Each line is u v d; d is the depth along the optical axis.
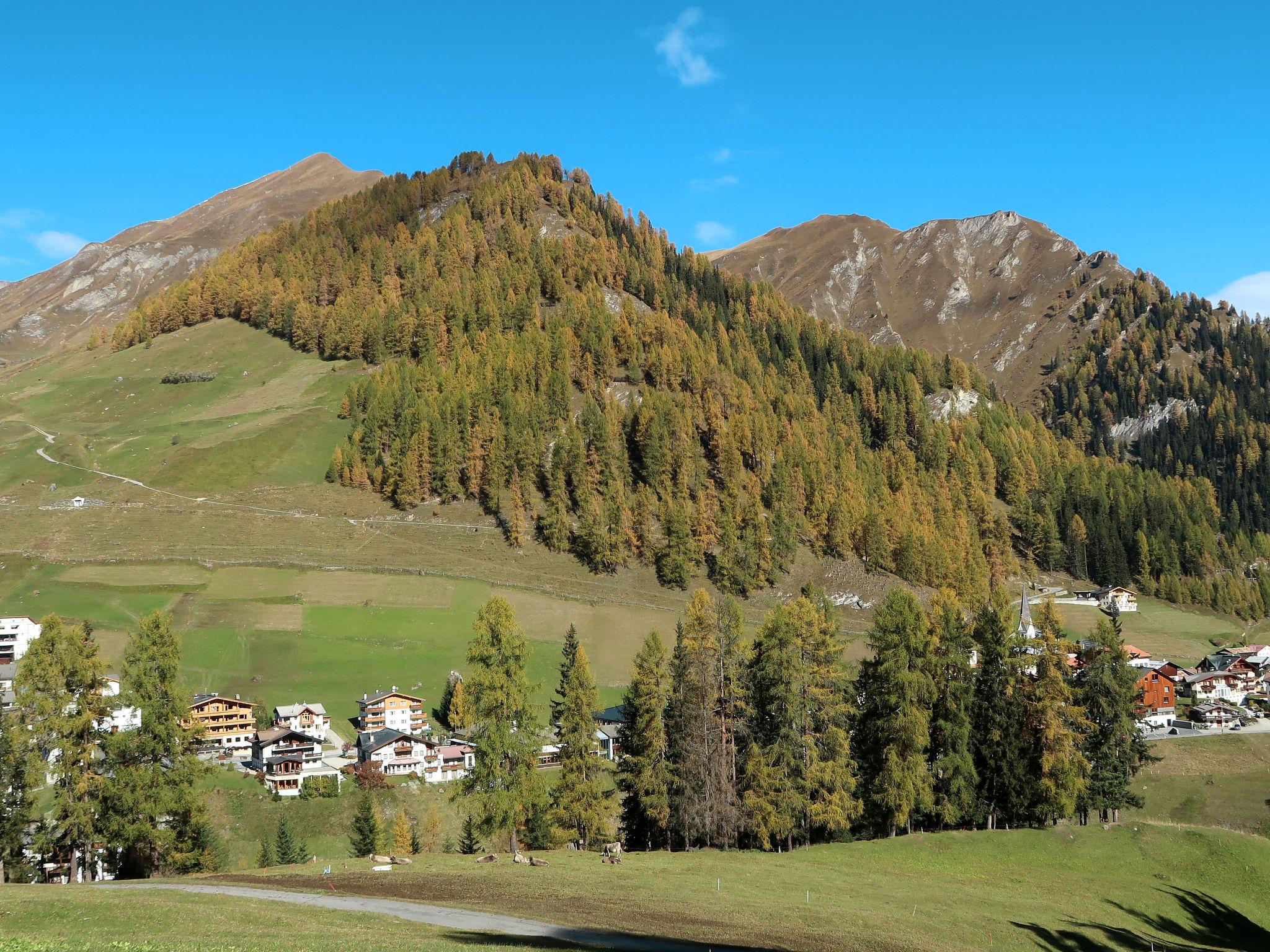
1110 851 66.31
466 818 100.06
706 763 68.50
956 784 69.56
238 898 41.72
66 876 58.41
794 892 51.25
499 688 61.22
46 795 82.69
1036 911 53.47
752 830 67.19
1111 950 49.34
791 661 67.50
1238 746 120.38
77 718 55.09
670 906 45.72
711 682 70.69
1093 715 74.25
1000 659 72.12
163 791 56.22
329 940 32.94
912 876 59.78
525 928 39.06
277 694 139.62
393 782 118.19
